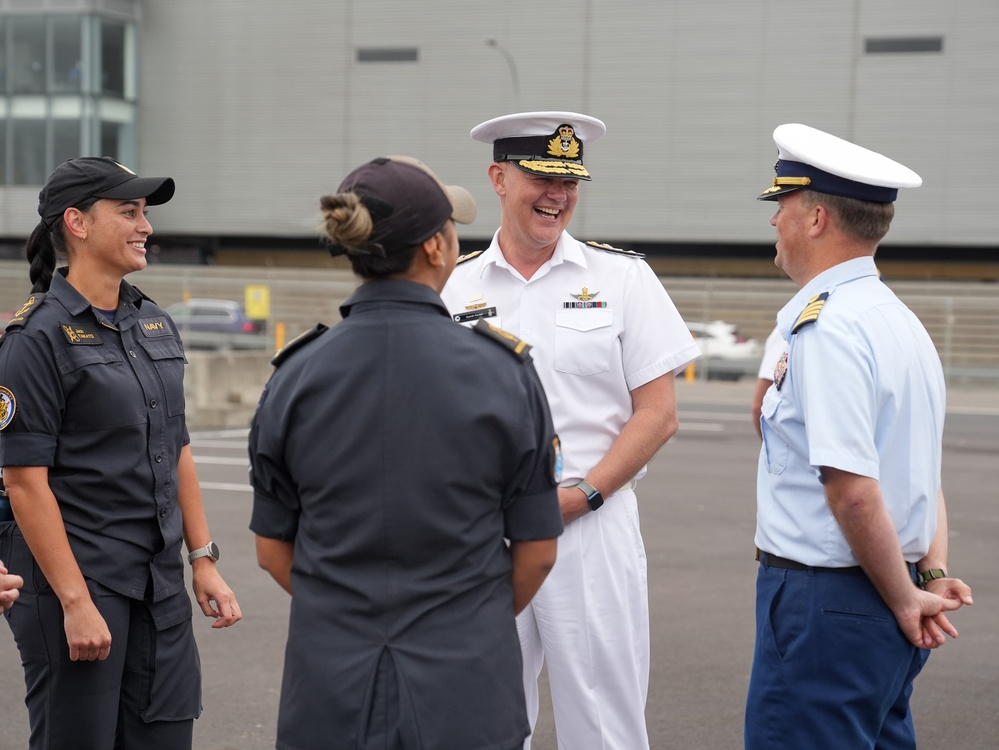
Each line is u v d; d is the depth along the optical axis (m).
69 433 2.74
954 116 30.59
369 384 2.03
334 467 2.02
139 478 2.83
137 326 2.92
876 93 31.11
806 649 2.52
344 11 34.75
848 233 2.54
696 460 11.76
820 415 2.40
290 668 2.09
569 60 33.28
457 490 2.01
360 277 2.14
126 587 2.79
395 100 34.59
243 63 35.69
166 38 36.16
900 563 2.42
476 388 2.02
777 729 2.57
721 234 32.66
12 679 4.75
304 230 35.56
